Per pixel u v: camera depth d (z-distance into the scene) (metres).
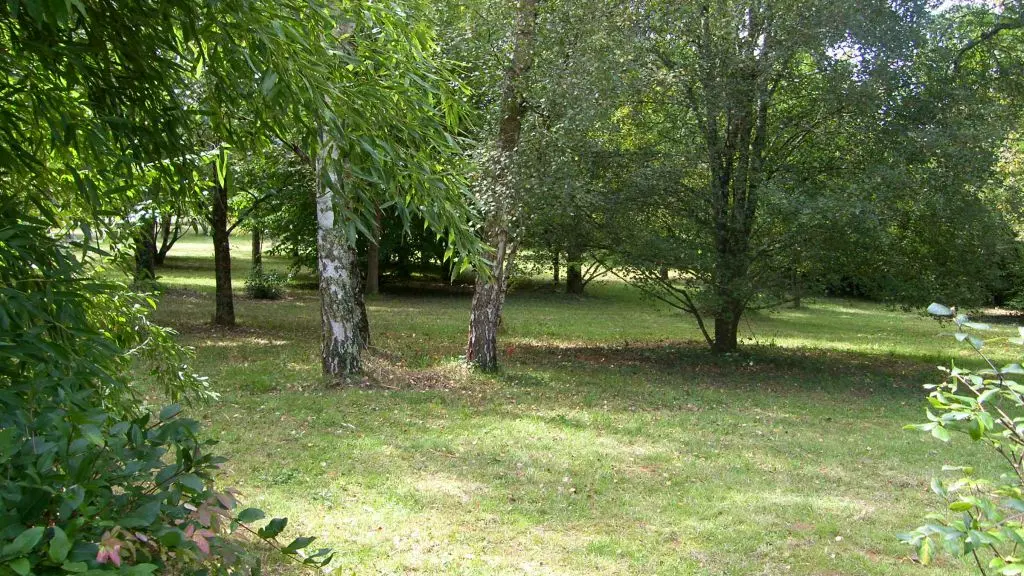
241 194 16.05
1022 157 14.41
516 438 7.43
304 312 19.53
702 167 12.23
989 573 4.52
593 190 10.91
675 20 11.00
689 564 4.55
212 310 18.27
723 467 6.74
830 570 4.55
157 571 1.65
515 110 10.59
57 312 2.12
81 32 2.70
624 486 6.04
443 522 5.06
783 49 10.84
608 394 10.18
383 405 8.70
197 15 2.38
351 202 2.68
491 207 9.75
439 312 21.31
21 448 1.56
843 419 9.24
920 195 10.66
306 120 2.64
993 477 6.65
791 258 12.04
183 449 1.77
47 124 2.79
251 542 4.42
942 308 2.08
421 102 2.95
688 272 12.26
